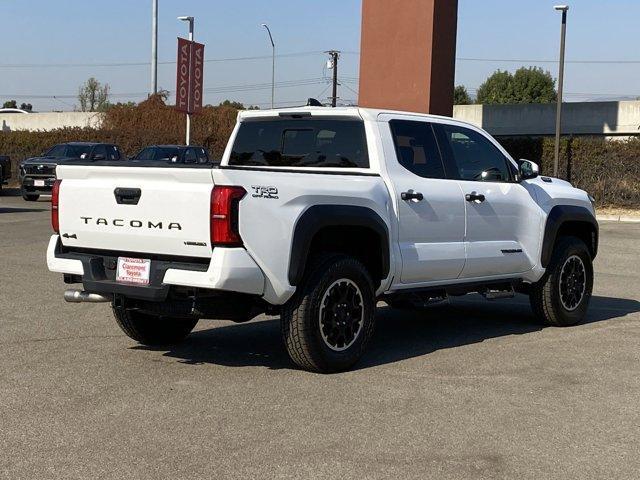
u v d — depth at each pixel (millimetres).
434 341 7781
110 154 28375
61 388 5887
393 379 6262
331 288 6297
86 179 6348
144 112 40094
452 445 4812
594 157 27141
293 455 4598
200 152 27828
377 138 7000
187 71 26438
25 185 27203
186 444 4754
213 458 4535
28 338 7512
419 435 4973
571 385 6152
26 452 4602
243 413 5344
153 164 6285
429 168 7387
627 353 7277
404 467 4453
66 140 39062
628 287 11625
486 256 7719
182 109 26562
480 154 7988
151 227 5965
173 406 5480
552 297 8430
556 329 8477
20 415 5254
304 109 7309
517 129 52688
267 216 5875
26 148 39094
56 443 4746
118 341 7465
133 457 4539
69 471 4332
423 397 5773
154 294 5918
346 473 4348
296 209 6066
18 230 17562
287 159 7445
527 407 5578
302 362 6309
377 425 5141
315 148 7285
